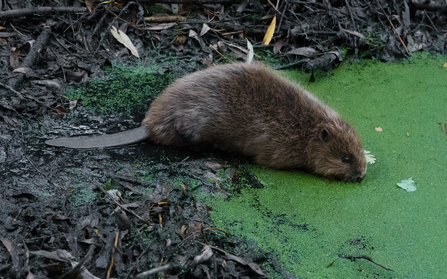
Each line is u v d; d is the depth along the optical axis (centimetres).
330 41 521
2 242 285
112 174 353
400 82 501
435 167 399
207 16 530
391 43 537
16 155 363
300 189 373
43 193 330
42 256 276
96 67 471
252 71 390
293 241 328
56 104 421
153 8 526
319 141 380
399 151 414
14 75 424
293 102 381
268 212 348
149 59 492
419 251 328
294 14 529
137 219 314
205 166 379
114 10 505
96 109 425
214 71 388
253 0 529
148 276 276
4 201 318
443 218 354
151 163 374
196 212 336
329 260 317
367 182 384
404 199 369
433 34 563
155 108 387
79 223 308
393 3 564
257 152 385
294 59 509
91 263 278
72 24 489
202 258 287
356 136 385
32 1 501
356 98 474
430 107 467
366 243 331
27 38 471
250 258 307
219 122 375
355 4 564
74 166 360
